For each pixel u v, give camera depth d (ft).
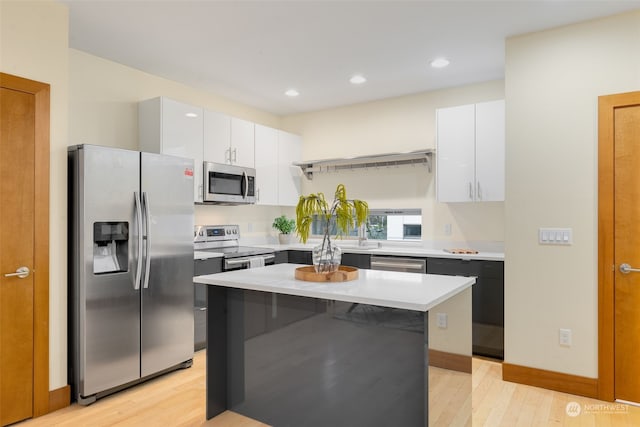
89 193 8.48
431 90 14.08
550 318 9.30
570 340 9.09
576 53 9.05
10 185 7.68
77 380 8.57
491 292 11.07
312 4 8.39
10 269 7.68
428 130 14.24
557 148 9.23
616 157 8.65
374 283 7.05
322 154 16.61
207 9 8.58
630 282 8.55
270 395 7.97
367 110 15.53
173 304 10.14
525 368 9.52
